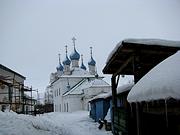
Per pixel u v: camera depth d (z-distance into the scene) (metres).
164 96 4.53
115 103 13.84
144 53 9.25
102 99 22.19
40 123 13.55
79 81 51.34
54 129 13.77
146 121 8.47
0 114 12.45
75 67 55.44
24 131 10.59
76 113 39.97
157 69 5.71
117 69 12.93
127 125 11.59
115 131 14.44
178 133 5.99
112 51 10.18
